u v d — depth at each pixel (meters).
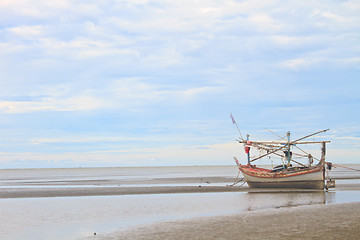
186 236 21.34
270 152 53.69
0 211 31.38
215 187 53.62
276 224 24.27
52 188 53.81
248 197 41.38
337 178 83.94
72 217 28.31
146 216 28.62
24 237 21.81
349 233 21.36
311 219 25.89
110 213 30.16
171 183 68.12
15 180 90.00
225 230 22.67
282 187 51.06
